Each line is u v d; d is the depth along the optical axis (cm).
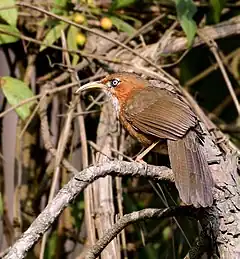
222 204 762
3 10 988
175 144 838
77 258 993
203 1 1154
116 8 1066
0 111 1106
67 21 985
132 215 771
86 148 951
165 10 1124
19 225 1042
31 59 1079
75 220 1072
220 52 1195
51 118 1075
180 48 1079
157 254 1104
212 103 1274
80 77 1088
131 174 757
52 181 1005
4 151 1109
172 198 966
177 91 1016
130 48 1030
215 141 912
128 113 940
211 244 769
